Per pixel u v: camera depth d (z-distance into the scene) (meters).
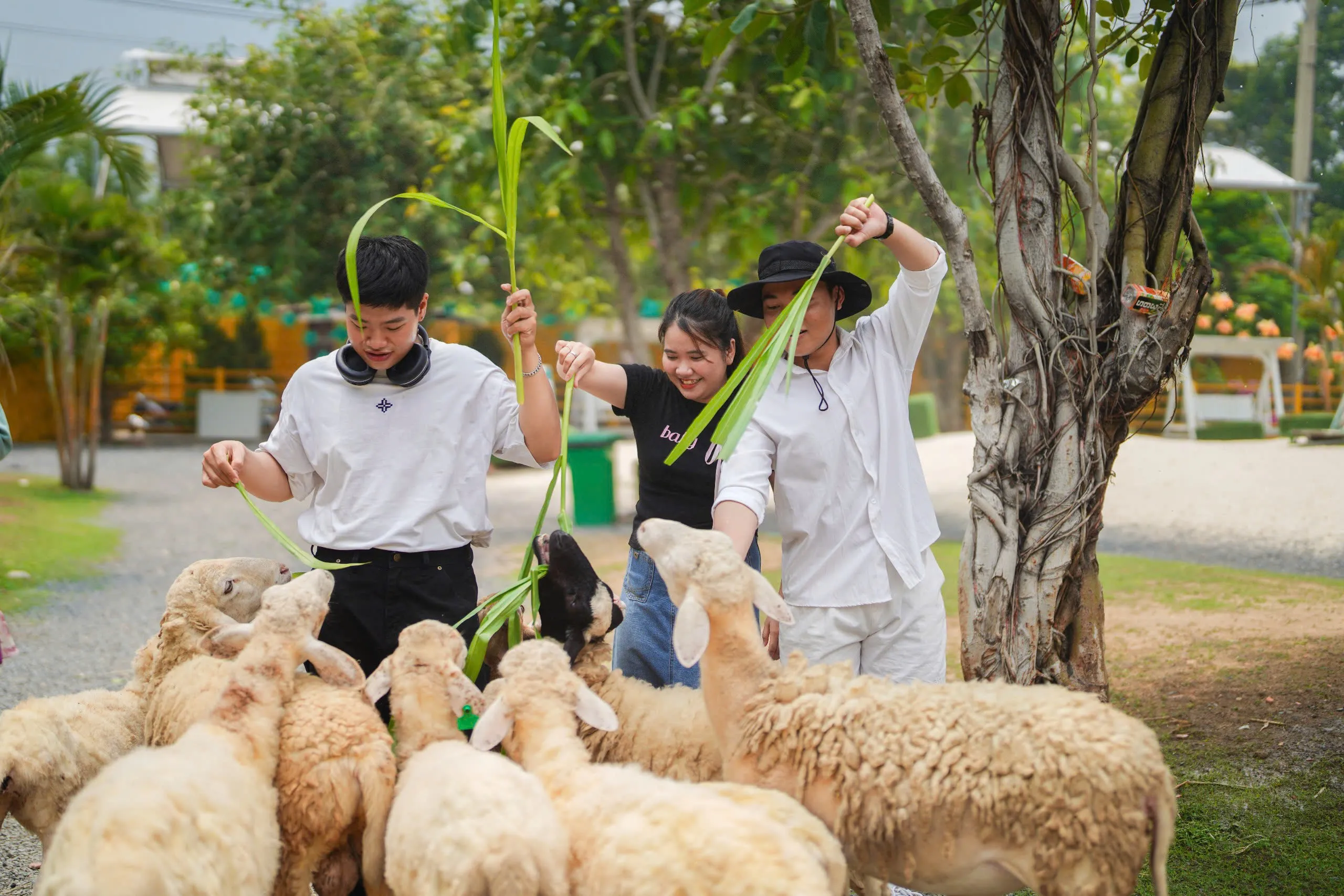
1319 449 16.12
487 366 4.32
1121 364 5.00
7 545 12.27
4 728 3.84
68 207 15.52
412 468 4.15
